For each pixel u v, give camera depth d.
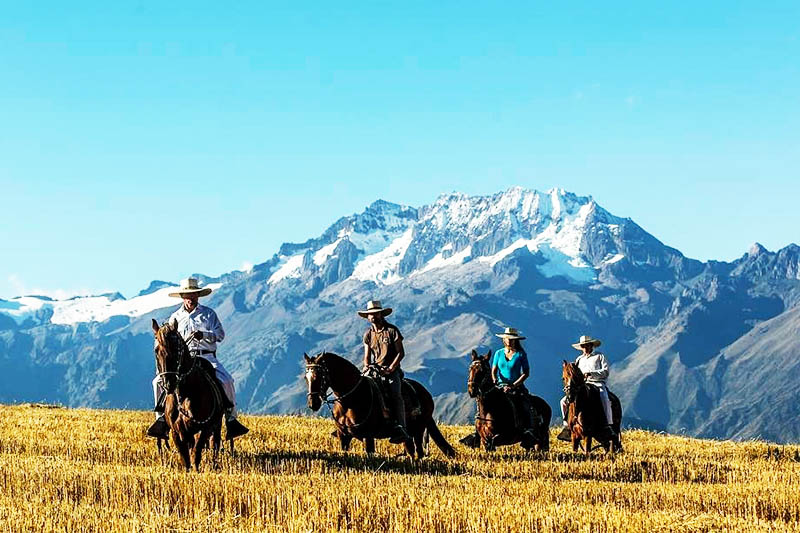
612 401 27.98
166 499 16.50
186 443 20.66
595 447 28.36
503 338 27.14
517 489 18.59
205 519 15.03
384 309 23.64
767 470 23.86
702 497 18.33
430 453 25.89
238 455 22.52
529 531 14.89
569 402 27.28
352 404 22.92
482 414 26.27
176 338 20.56
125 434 26.53
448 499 16.47
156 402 21.50
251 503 16.20
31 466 19.20
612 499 18.36
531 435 26.45
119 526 14.37
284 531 14.55
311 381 22.38
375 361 23.67
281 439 26.91
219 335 22.09
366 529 15.09
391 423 23.20
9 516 14.60
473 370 26.27
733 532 15.37
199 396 20.62
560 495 18.28
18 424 28.50
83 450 23.05
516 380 26.91
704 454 28.48
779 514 17.75
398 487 17.83
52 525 14.26
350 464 22.19
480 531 14.79
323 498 16.28
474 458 24.77
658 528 15.29
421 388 24.70
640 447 29.58
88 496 16.75
